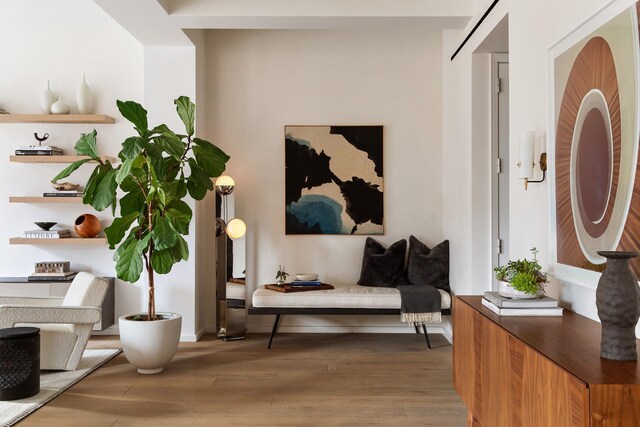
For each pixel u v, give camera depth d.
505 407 2.21
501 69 4.55
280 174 5.77
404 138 5.76
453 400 3.62
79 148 4.34
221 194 5.42
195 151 4.63
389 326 5.77
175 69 5.33
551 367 1.75
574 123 2.48
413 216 5.75
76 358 4.25
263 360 4.64
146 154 4.25
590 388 1.51
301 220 5.75
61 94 5.61
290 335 5.63
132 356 4.18
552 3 2.78
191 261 5.33
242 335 5.46
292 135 5.75
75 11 5.53
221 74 5.76
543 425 1.81
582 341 2.03
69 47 5.62
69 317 4.08
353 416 3.33
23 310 4.01
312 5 4.46
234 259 5.43
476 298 3.04
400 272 5.53
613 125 2.14
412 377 4.14
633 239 2.00
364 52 5.78
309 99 5.77
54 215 5.60
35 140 5.57
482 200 4.59
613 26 2.14
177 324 4.31
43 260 5.59
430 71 5.76
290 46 5.78
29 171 5.57
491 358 2.40
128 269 4.20
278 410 3.44
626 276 1.79
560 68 2.64
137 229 4.40
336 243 5.77
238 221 5.41
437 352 4.91
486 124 4.57
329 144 5.75
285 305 5.06
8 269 5.58
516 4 3.34
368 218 5.74
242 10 4.47
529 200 3.12
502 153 4.57
